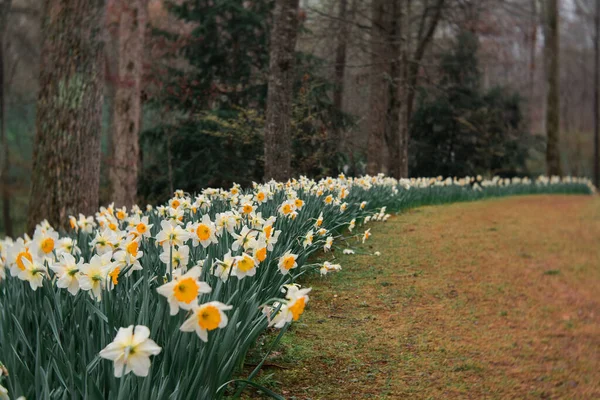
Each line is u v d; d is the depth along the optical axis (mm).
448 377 3959
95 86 8781
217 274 3250
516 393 3729
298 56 17422
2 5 26438
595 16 34906
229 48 17734
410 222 10523
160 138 16547
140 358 2135
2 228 29109
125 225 6801
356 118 18594
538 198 18000
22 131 32344
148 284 2895
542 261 7832
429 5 21469
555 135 24672
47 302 2791
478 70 25391
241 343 3178
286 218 5621
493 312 5508
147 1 18344
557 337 4848
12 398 2381
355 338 4602
